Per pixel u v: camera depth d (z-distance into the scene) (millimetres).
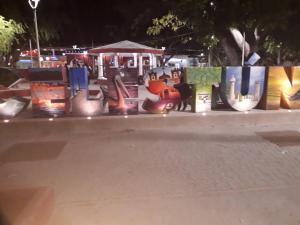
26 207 3145
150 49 20797
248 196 4160
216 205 3910
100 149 6203
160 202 3980
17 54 34656
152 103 8148
